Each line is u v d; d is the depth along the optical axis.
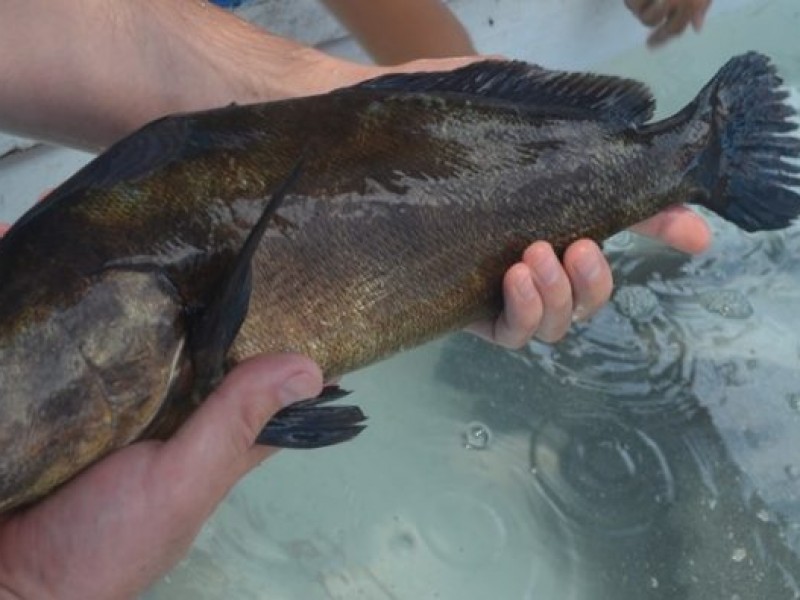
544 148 0.53
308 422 0.46
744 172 0.57
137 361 0.42
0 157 0.71
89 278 0.42
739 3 1.01
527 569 0.72
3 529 0.42
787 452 0.77
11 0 0.58
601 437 0.77
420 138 0.50
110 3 0.60
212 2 0.75
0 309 0.40
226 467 0.43
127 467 0.41
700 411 0.79
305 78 0.64
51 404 0.40
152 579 0.44
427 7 0.80
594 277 0.54
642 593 0.71
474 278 0.52
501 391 0.80
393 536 0.73
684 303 0.84
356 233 0.48
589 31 0.92
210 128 0.47
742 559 0.72
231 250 0.45
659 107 0.97
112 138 0.63
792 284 0.85
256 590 0.71
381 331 0.50
